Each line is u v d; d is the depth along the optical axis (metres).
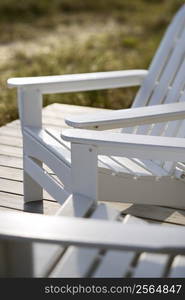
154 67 2.82
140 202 2.25
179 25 2.82
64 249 1.38
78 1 11.44
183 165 2.28
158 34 8.48
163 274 1.32
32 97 2.52
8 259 1.23
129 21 9.91
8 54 7.51
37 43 8.29
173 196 2.28
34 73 5.95
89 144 1.78
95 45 7.73
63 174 2.21
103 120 1.98
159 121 2.10
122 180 2.19
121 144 1.74
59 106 4.42
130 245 1.08
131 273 1.32
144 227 1.14
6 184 2.90
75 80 2.55
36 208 2.64
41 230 1.13
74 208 1.70
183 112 2.11
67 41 8.27
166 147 1.71
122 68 5.99
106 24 9.77
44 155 2.38
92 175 1.80
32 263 1.27
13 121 4.03
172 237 1.11
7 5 10.60
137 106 2.81
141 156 1.76
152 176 2.19
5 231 1.13
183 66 2.65
